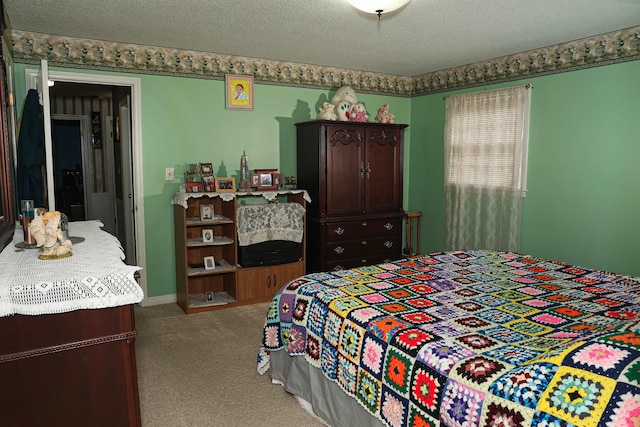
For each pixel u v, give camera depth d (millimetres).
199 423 2355
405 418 1702
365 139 4684
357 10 2979
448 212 4965
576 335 1768
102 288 1714
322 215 4512
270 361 2781
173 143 4230
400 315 2051
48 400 1739
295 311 2459
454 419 1504
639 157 3395
